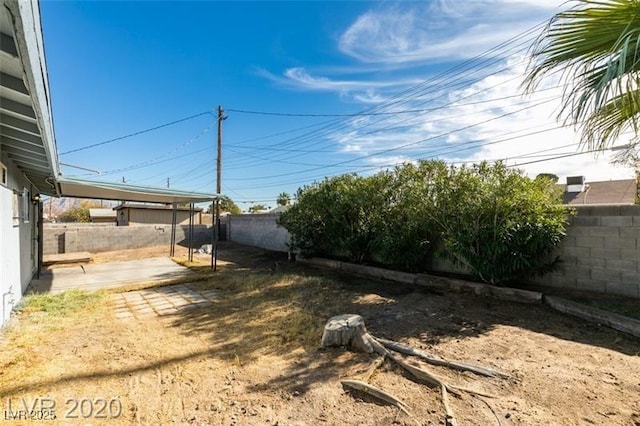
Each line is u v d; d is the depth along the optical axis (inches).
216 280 271.0
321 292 218.1
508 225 177.8
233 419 82.0
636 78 73.9
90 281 270.4
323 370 107.0
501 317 155.3
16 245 187.0
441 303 180.4
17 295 186.7
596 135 82.4
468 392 90.7
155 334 144.5
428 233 243.4
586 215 178.9
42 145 146.8
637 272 160.7
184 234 570.3
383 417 81.5
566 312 155.6
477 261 195.9
